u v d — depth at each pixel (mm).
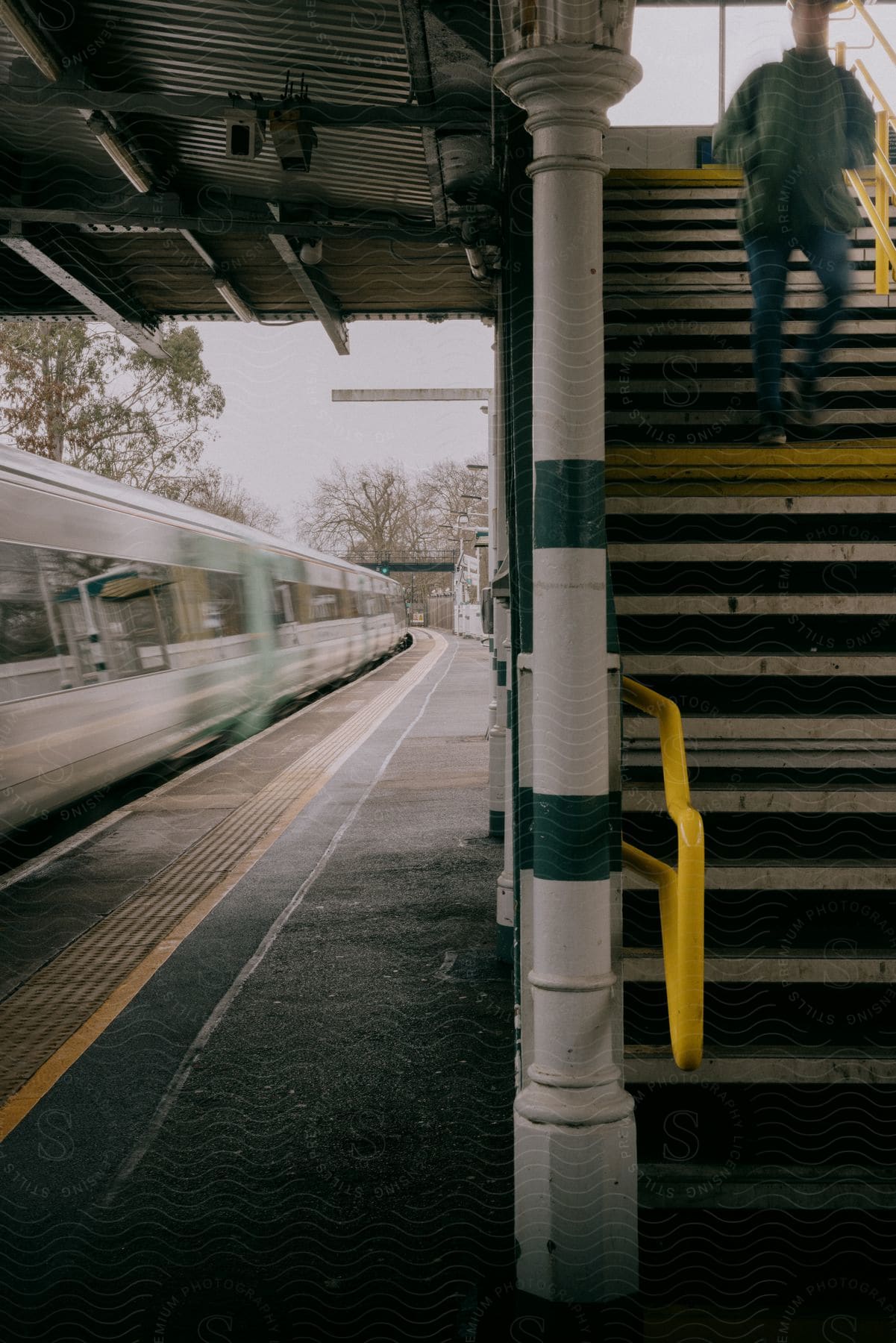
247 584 17078
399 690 25719
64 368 34625
